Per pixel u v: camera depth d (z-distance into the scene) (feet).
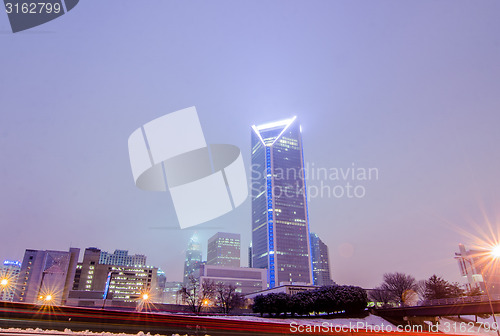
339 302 263.90
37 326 104.32
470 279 410.72
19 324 104.58
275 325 170.71
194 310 371.15
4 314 117.39
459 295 326.24
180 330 126.52
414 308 241.76
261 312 280.31
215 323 152.46
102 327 114.62
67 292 620.49
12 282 600.80
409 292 364.99
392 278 377.30
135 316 141.38
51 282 609.42
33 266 619.26
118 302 485.97
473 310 210.18
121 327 119.24
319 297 269.23
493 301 199.93
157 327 127.75
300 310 270.05
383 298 372.38
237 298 421.59
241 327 153.99
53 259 631.97
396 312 257.34
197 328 136.87
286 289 438.81
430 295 337.72
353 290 276.21
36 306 133.59
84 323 118.32
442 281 339.98
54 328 103.71
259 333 142.20
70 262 653.30
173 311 408.05
